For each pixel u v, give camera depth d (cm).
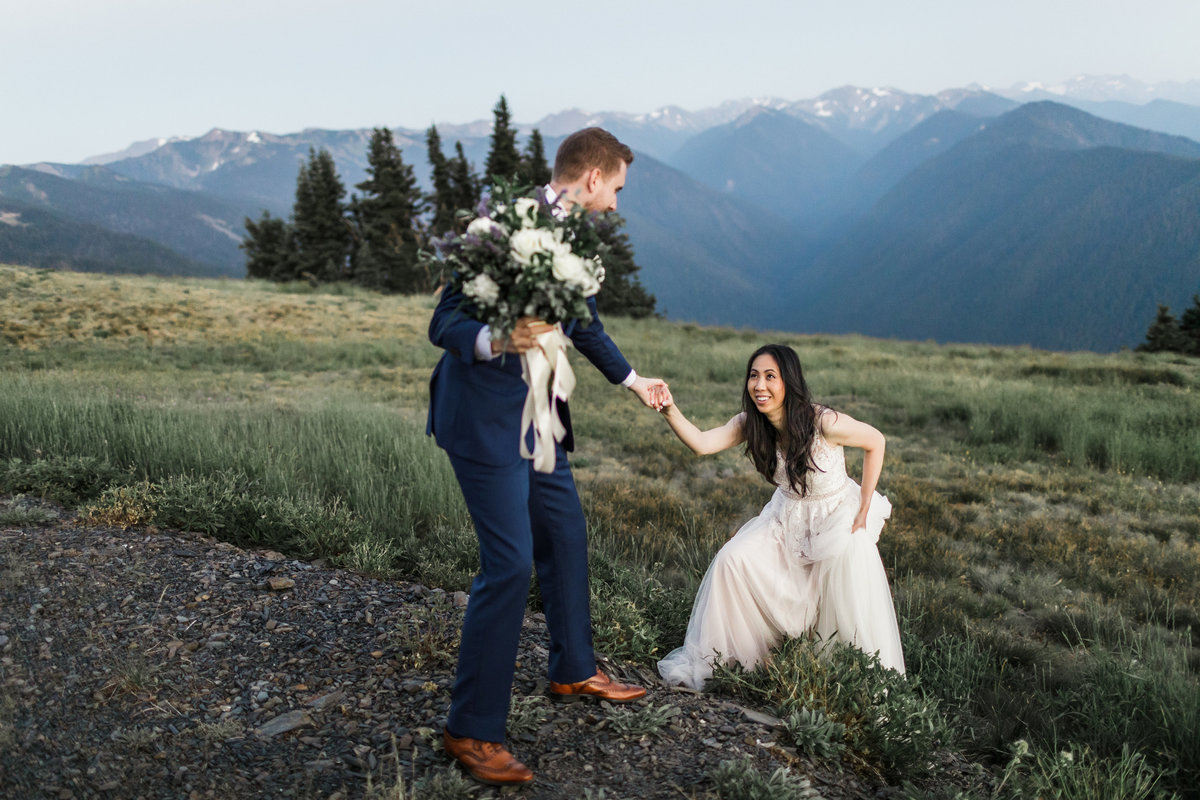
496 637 243
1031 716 375
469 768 243
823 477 358
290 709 280
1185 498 857
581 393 1551
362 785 238
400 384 1609
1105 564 632
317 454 709
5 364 1566
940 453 1082
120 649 308
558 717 284
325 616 354
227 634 329
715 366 1986
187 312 2378
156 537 435
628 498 748
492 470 241
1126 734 343
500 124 4975
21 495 503
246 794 231
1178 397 1459
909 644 430
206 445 665
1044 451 1117
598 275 241
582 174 267
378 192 5197
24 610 326
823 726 291
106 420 718
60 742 246
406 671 309
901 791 275
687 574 538
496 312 221
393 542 538
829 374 1820
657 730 278
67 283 2559
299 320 2505
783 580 364
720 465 977
